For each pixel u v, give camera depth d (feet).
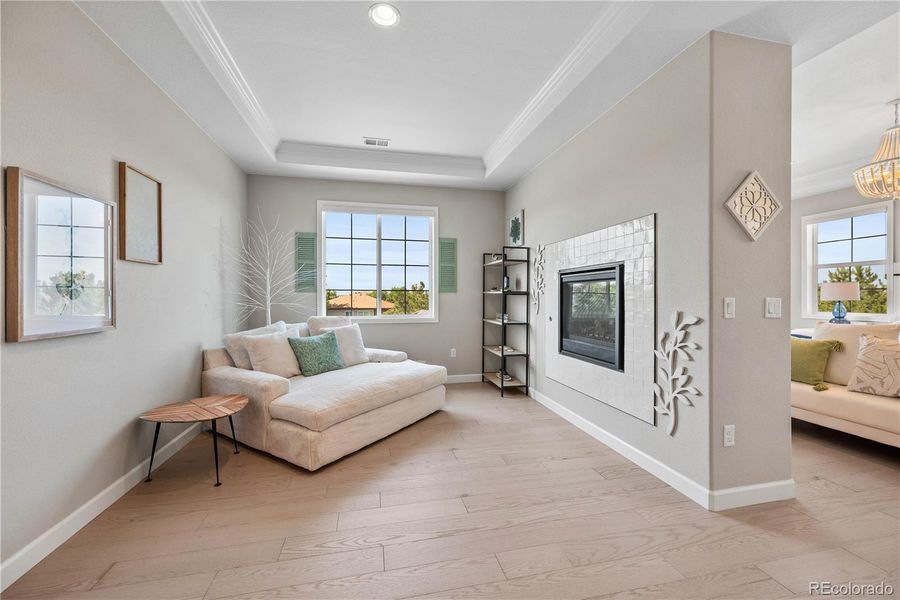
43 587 4.78
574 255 10.84
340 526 6.13
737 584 4.90
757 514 6.45
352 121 11.14
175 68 7.50
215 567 5.18
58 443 5.56
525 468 8.22
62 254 5.57
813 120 10.78
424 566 5.24
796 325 17.33
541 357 13.12
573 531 6.01
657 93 7.68
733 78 6.58
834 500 6.89
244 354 10.48
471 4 6.49
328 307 15.16
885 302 14.70
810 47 6.97
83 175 6.00
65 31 5.64
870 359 9.33
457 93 9.55
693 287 6.86
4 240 4.77
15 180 4.81
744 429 6.71
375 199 15.20
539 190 13.07
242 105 9.34
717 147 6.50
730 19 6.20
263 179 14.15
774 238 6.83
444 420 11.37
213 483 7.50
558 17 6.82
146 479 7.59
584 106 9.16
